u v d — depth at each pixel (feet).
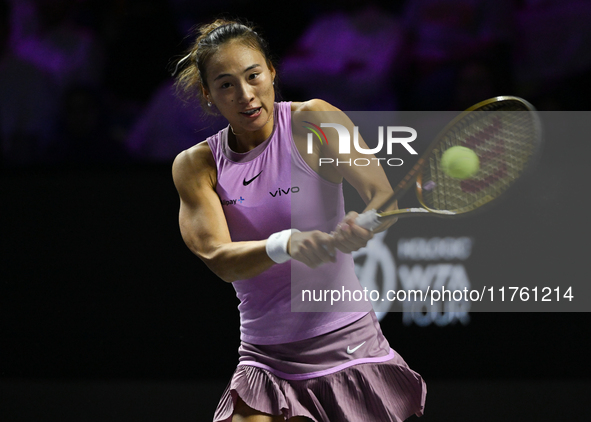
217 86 21.61
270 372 22.62
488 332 41.42
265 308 22.81
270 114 22.39
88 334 43.91
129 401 40.86
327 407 22.36
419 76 58.65
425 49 58.75
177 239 43.73
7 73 57.11
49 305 44.21
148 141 55.77
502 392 39.91
